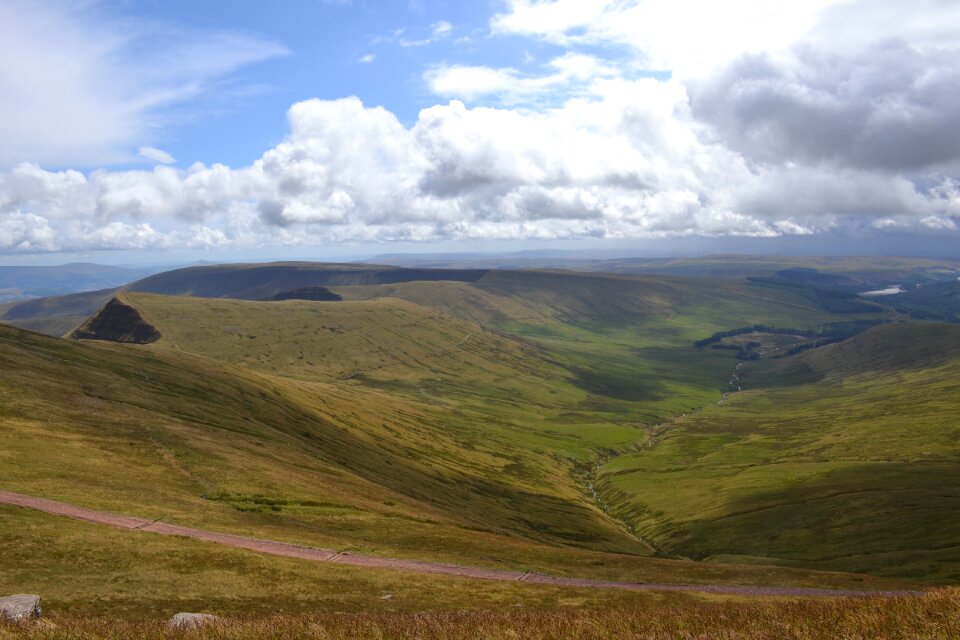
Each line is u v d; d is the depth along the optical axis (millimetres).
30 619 25031
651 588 65188
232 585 47594
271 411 172750
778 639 22344
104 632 23656
